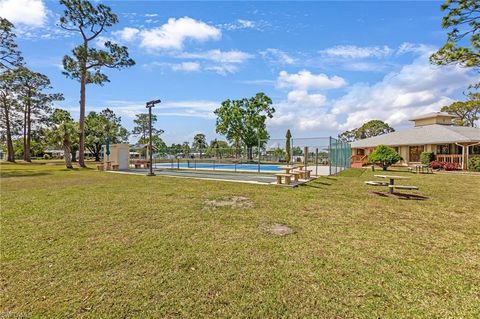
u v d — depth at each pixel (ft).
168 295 8.34
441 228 15.55
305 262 10.72
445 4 27.30
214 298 8.15
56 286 8.90
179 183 36.11
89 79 77.20
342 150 67.10
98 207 20.93
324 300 8.02
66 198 24.91
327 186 33.30
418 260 10.98
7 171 61.93
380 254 11.57
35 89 120.16
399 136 89.61
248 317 7.24
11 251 11.96
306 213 18.97
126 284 9.02
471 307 7.69
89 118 158.81
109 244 12.84
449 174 53.26
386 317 7.22
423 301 7.98
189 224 16.20
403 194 27.43
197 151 98.99
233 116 115.14
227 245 12.64
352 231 14.85
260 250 11.99
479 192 29.40
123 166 73.67
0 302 7.97
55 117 127.54
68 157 74.84
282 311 7.49
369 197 25.48
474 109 100.01
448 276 9.59
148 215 18.42
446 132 75.72
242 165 84.38
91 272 9.93
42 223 16.49
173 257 11.25
